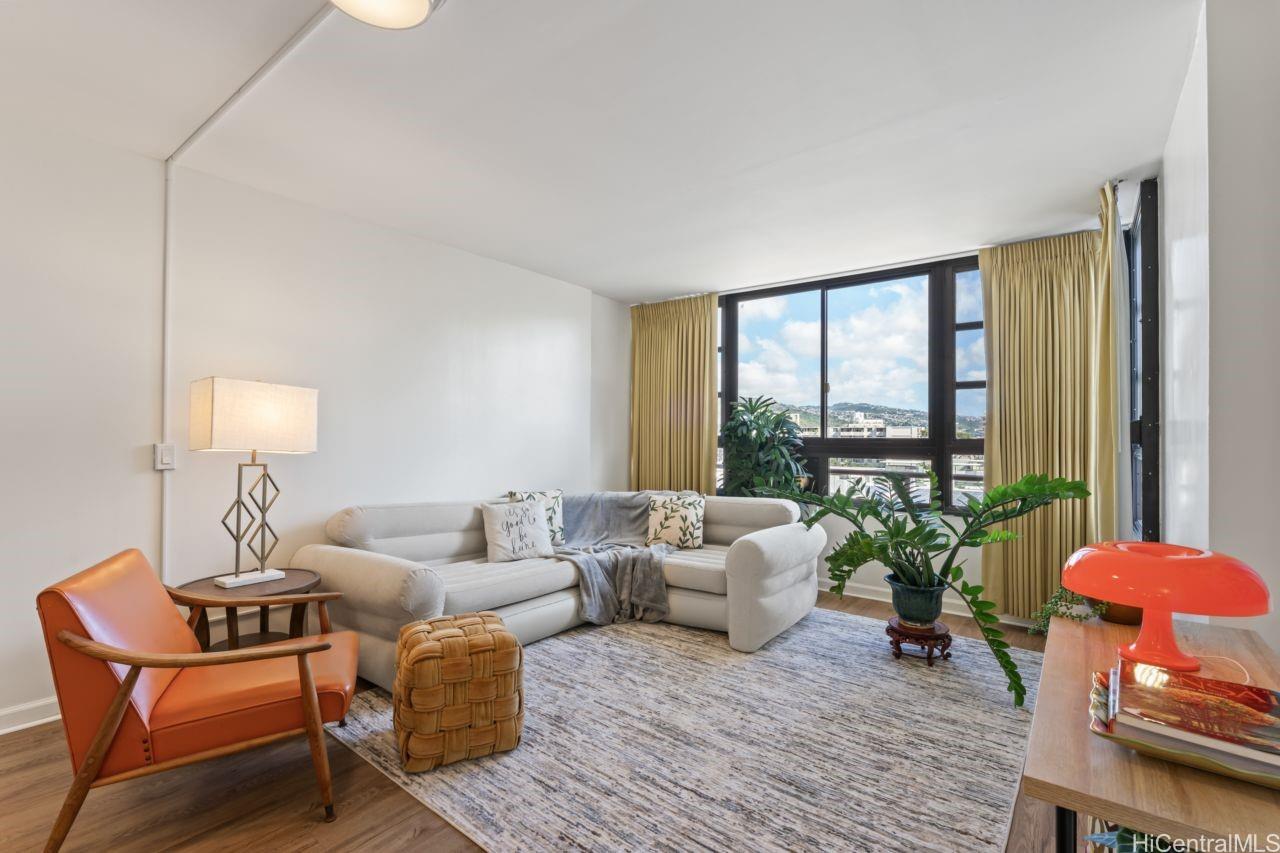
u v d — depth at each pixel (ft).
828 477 15.38
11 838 5.40
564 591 11.39
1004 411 12.33
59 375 7.92
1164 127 7.74
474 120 7.75
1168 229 8.07
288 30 6.06
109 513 8.30
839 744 7.08
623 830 5.52
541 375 15.06
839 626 11.85
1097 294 11.34
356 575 8.78
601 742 7.11
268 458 9.96
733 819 5.69
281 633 8.88
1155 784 2.79
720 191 9.93
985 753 6.90
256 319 9.89
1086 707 3.66
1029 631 11.42
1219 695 3.34
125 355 8.49
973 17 5.75
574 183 9.67
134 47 6.33
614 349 17.78
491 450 13.74
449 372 12.89
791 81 6.84
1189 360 6.60
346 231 11.12
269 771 6.53
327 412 10.80
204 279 9.30
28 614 7.62
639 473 17.95
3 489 7.48
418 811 5.83
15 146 7.62
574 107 7.43
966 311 13.52
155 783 6.30
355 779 6.38
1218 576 3.54
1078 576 3.98
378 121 7.79
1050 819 5.71
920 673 9.34
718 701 8.24
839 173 9.23
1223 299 5.45
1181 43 6.10
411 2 4.95
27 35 6.11
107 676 5.15
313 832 5.51
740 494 15.31
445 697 6.58
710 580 11.03
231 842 5.37
